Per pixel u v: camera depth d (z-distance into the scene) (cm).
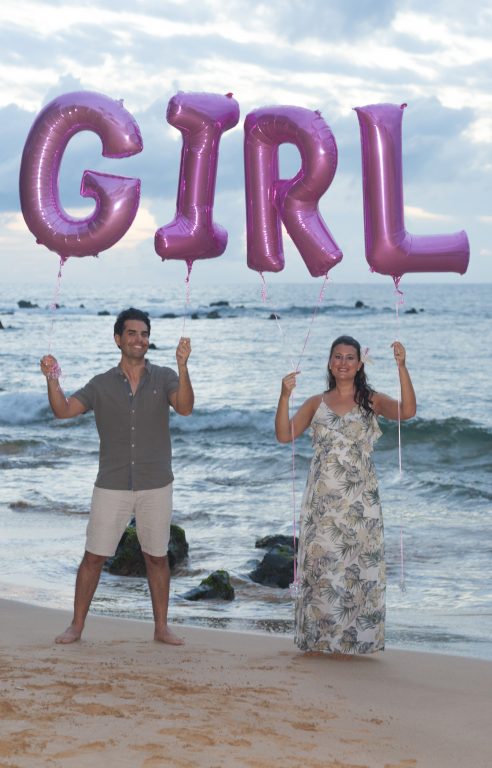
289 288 14812
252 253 554
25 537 920
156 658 459
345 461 486
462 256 538
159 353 3691
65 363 3362
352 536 482
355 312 6388
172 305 8081
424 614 670
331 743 328
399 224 535
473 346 3822
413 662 482
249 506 1123
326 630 480
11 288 17400
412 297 9825
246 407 2173
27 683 378
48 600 682
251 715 354
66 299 9969
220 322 5534
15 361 3409
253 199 548
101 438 501
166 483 502
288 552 809
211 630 562
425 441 1628
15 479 1296
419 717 377
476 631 610
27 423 2041
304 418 504
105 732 316
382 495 1202
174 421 1917
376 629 482
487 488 1287
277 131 532
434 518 1055
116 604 690
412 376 2791
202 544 923
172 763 289
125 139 528
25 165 535
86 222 534
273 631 608
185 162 540
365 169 534
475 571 806
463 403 2225
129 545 829
